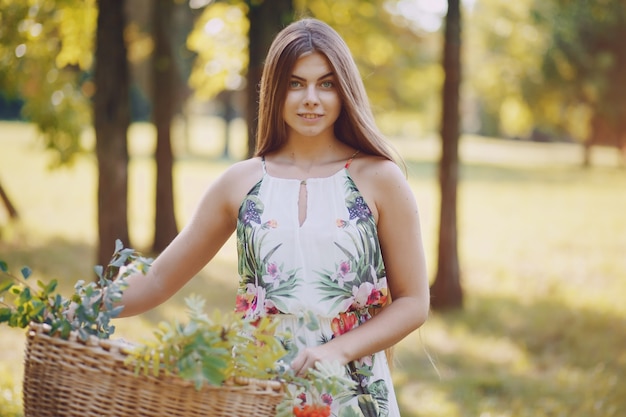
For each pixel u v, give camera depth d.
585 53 25.89
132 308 2.30
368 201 2.23
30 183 19.95
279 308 2.13
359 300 2.17
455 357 7.01
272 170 2.30
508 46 27.44
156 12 11.08
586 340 7.54
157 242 11.31
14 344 5.86
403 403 5.54
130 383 1.74
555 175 30.64
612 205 21.19
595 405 5.28
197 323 1.69
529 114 30.41
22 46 8.66
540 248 14.24
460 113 8.91
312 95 2.21
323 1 9.09
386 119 26.91
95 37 8.02
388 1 13.25
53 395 1.78
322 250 2.15
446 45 8.78
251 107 6.87
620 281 10.79
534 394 5.82
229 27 10.69
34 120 10.98
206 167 29.09
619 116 28.02
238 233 2.24
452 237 8.98
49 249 10.95
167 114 11.23
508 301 9.55
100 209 8.20
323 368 1.85
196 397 1.73
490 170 32.31
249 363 1.75
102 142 8.12
